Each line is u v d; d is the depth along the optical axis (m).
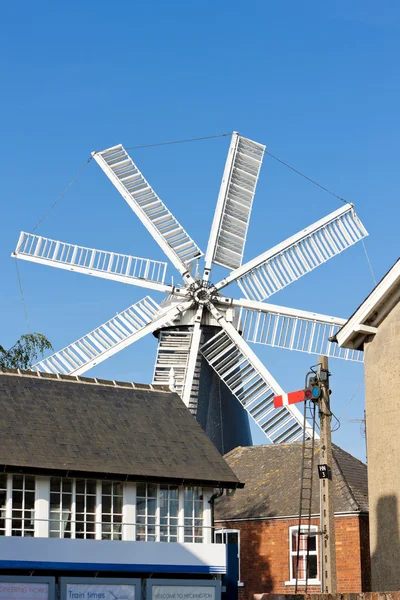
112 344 47.84
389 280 27.02
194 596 30.44
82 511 30.08
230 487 32.06
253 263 49.66
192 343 48.09
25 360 46.25
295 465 40.72
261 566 38.03
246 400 47.66
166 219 50.81
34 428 30.94
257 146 52.44
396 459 26.62
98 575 29.80
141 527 30.89
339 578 35.84
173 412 34.62
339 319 48.38
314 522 37.03
